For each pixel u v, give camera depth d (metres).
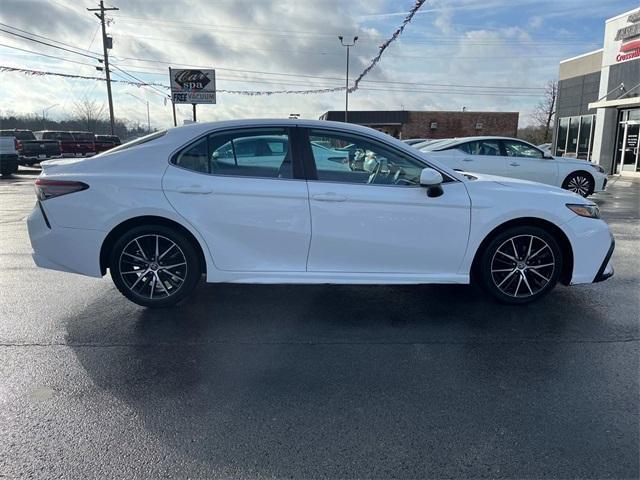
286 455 2.48
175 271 4.34
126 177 4.11
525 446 2.55
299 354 3.59
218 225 4.13
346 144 4.23
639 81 19.39
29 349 3.63
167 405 2.91
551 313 4.39
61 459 2.43
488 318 4.28
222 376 3.26
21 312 4.37
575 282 4.45
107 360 3.47
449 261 4.30
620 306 4.57
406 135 49.78
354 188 4.15
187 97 24.78
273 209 4.12
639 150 19.58
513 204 4.26
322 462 2.43
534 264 4.46
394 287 5.15
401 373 3.31
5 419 2.75
